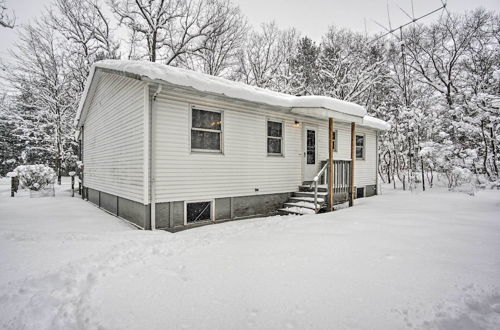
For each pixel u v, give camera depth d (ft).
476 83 42.52
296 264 10.89
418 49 57.77
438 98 49.60
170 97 19.76
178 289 8.89
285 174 27.63
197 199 21.25
